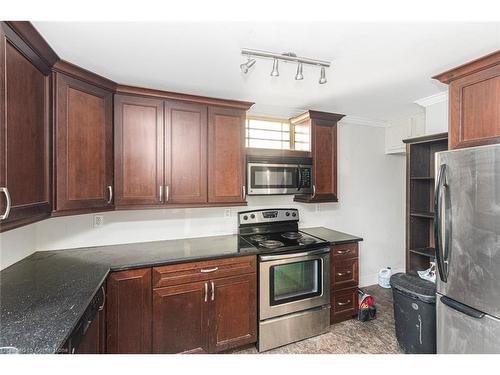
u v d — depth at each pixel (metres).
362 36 1.40
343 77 1.96
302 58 1.64
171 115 2.18
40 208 1.38
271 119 2.97
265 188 2.49
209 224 2.65
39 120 1.38
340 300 2.57
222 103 2.35
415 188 2.68
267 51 1.55
